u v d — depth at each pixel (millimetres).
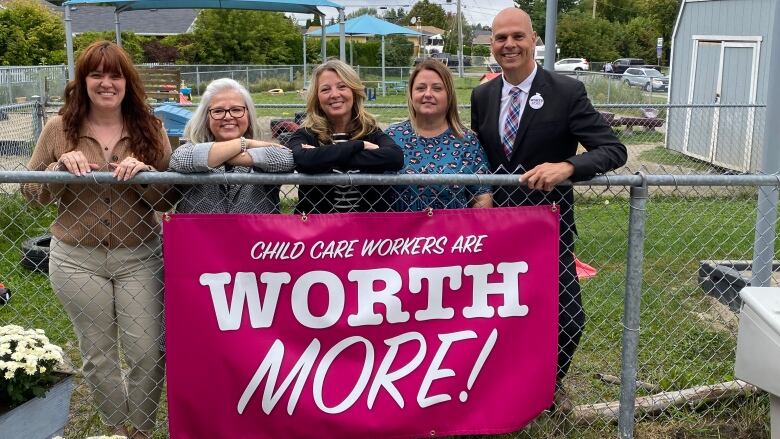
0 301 5371
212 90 3244
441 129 3529
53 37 30578
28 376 3029
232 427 3061
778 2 4969
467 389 3238
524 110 3596
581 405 3969
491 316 3217
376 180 3033
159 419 3789
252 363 3023
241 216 2949
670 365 4645
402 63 48656
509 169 3658
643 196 3324
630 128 14734
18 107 9758
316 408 3102
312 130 3385
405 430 3197
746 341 3410
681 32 14539
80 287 3197
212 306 2975
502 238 3182
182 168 2914
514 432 3666
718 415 3971
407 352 3156
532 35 3592
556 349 3330
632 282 3418
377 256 3070
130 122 3195
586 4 81875
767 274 4891
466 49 74750
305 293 3035
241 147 2951
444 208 3469
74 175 2822
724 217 7762
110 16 50312
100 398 3354
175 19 51156
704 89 13594
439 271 3137
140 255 3254
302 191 3398
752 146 12086
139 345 3293
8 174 2775
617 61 52500
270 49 43031
